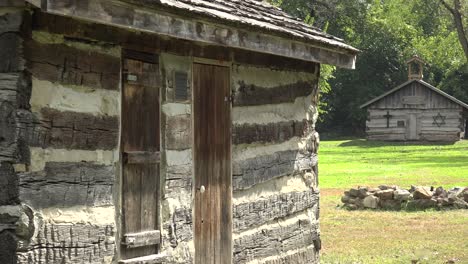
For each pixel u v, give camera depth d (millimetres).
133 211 6602
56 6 5125
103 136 6211
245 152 8406
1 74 5488
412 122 52156
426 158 36812
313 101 10047
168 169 7059
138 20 5871
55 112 5742
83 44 6023
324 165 33000
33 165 5527
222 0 7969
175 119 7195
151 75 6871
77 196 5926
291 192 9352
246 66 8430
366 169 30344
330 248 12844
